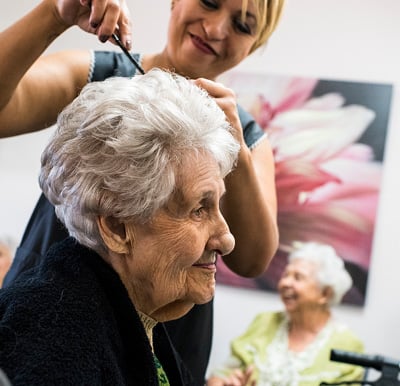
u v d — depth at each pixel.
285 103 2.85
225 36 1.21
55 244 0.86
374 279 2.79
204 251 0.85
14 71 1.03
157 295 0.84
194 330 1.28
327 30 2.81
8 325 0.73
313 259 2.69
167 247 0.82
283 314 2.73
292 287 2.67
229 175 1.09
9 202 2.93
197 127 0.80
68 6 1.00
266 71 2.86
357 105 2.79
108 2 0.98
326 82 2.81
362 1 2.79
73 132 0.80
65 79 1.20
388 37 2.77
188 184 0.80
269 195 1.25
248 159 1.08
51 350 0.71
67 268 0.81
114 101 0.79
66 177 0.81
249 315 2.86
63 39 2.70
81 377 0.71
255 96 2.87
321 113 2.82
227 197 1.12
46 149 0.83
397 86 2.77
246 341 2.67
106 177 0.78
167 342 1.02
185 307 0.90
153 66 1.28
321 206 2.82
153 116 0.78
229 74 2.88
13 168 2.93
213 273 0.87
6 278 1.26
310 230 2.83
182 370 1.08
